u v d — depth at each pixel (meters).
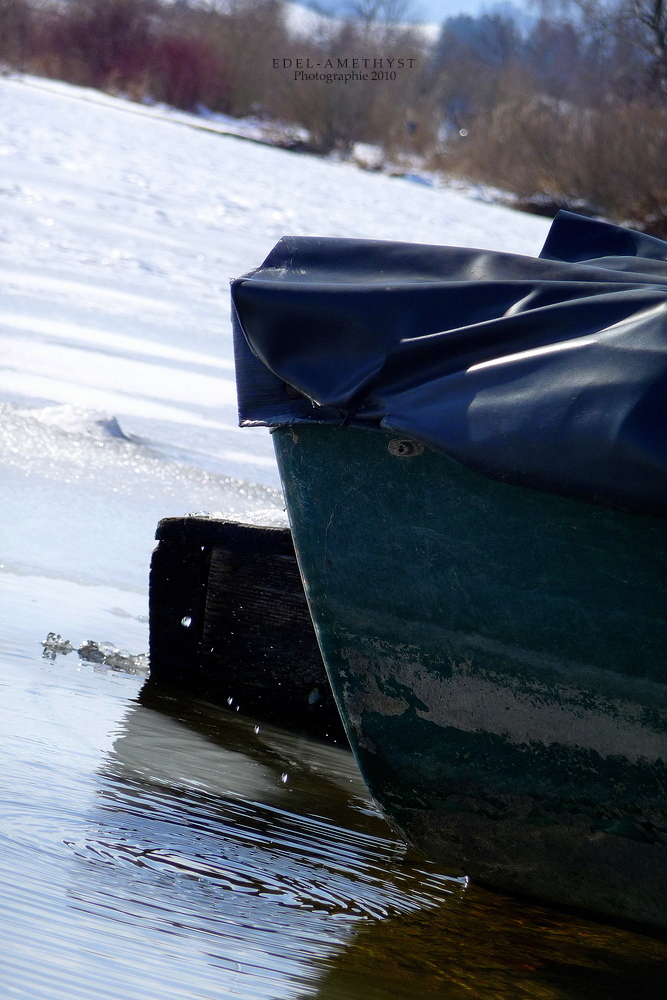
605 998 3.75
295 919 3.90
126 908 3.68
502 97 87.56
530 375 3.85
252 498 8.54
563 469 3.68
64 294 14.48
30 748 4.71
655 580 3.86
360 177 53.59
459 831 4.44
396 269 4.54
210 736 5.41
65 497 7.72
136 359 12.22
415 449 4.15
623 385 3.66
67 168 28.53
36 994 3.09
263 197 32.53
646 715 3.99
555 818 4.24
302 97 69.44
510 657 4.16
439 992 3.61
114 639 6.11
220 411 10.99
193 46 72.00
